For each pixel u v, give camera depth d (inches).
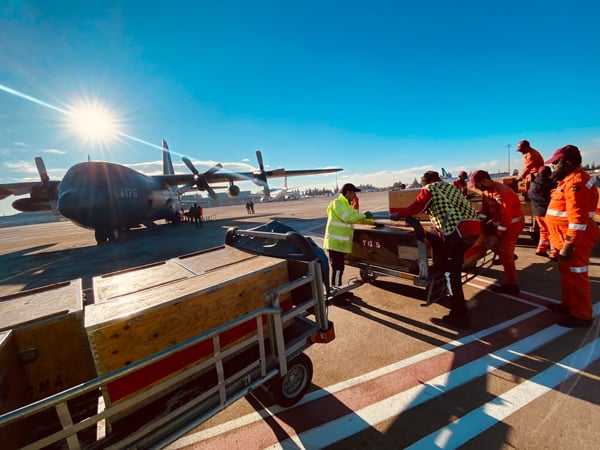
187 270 82.5
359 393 82.7
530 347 98.4
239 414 78.5
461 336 109.4
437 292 129.1
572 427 65.4
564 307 118.9
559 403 72.9
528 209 233.1
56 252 410.3
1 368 46.8
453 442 64.3
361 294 159.6
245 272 75.4
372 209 730.8
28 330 57.0
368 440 66.9
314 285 80.2
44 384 60.1
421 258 115.6
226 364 71.7
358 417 74.0
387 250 136.8
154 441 51.8
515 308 129.1
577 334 103.8
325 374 92.4
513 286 142.9
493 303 135.8
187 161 617.9
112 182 438.6
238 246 111.6
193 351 63.1
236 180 724.0
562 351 94.6
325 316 82.7
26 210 540.7
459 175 249.8
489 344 102.3
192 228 611.2
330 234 139.9
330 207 141.3
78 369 63.9
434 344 105.5
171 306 58.7
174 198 696.4
